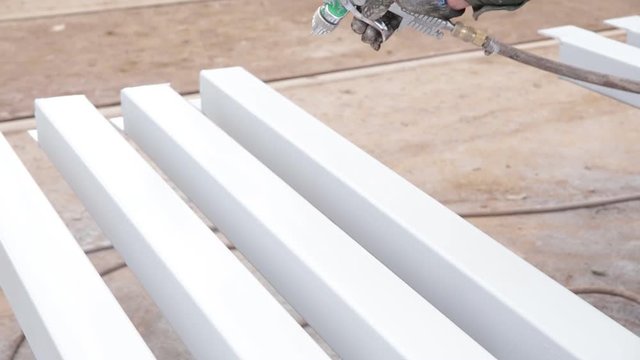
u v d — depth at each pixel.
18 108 9.66
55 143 6.93
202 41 11.82
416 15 3.84
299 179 6.30
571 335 4.21
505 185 8.30
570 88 10.66
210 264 4.85
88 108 7.12
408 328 4.23
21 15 12.66
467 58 11.55
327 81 10.66
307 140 6.31
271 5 13.44
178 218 5.37
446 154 8.91
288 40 11.96
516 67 11.27
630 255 7.16
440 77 10.91
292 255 4.94
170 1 13.45
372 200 5.48
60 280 4.89
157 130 6.75
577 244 7.32
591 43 8.02
